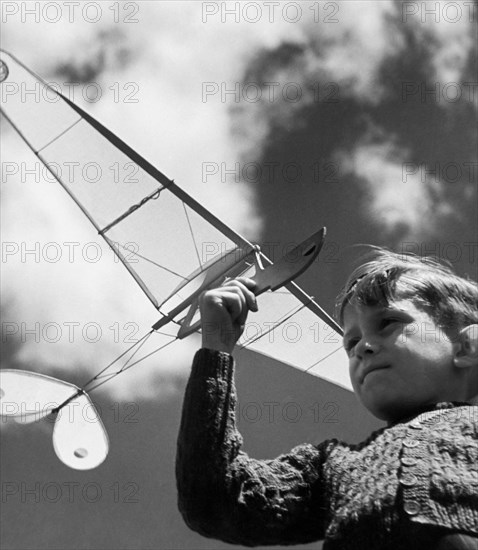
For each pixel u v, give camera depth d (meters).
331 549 2.07
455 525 1.96
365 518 2.03
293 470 2.27
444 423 2.14
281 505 2.22
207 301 2.38
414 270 2.41
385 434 2.18
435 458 2.06
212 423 2.22
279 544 2.27
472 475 2.03
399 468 2.07
